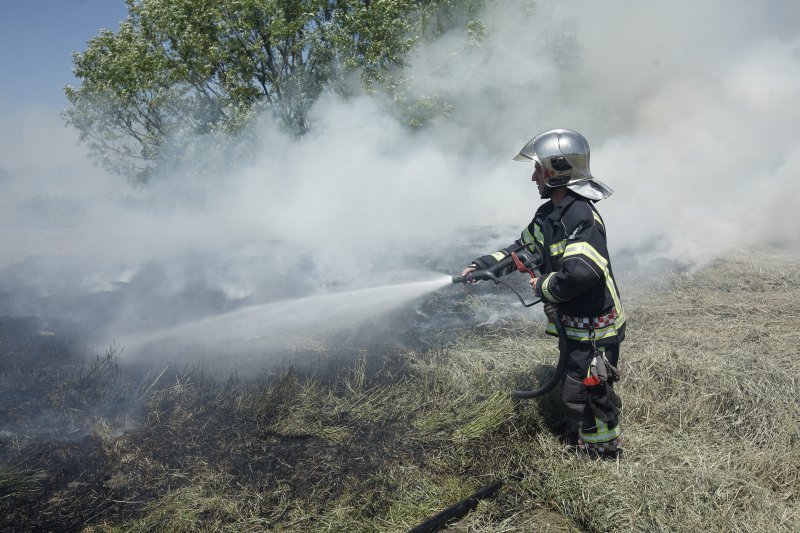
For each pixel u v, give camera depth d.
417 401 3.55
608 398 2.95
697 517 2.56
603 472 2.89
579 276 2.79
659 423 3.35
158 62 11.90
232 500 2.69
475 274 3.22
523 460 3.05
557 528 2.64
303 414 3.39
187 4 11.77
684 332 4.48
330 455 3.04
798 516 2.59
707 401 3.44
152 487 2.77
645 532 2.53
